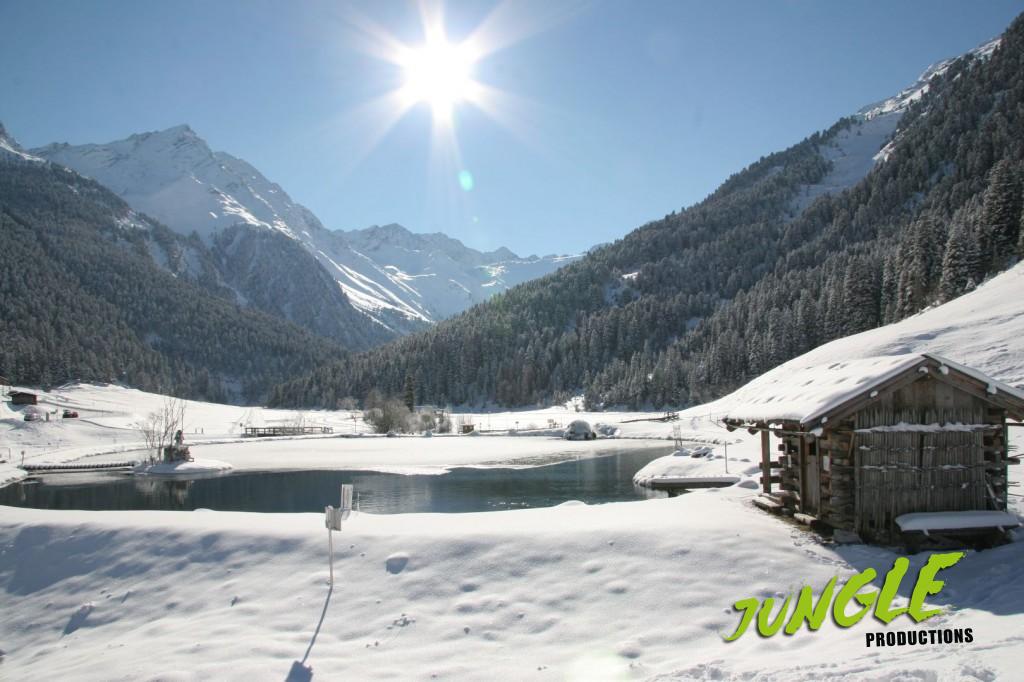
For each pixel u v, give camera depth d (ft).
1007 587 33.01
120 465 173.68
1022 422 44.01
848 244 516.32
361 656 31.99
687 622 33.19
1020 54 582.35
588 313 590.55
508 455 184.14
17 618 42.04
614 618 34.14
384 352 569.23
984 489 42.22
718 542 41.14
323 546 44.01
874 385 40.96
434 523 48.60
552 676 28.89
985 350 135.33
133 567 44.78
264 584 40.57
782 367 226.79
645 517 48.37
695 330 447.01
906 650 25.88
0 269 639.35
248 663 31.42
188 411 406.82
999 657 22.99
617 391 388.16
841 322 312.29
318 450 210.59
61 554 47.50
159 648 34.17
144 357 609.83
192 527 48.32
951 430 42.32
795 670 24.72
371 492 113.50
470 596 37.24
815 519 44.29
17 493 126.00
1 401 293.64
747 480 66.39
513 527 45.37
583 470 143.43
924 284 257.55
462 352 492.95
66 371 472.44
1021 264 201.67
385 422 299.79
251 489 123.95
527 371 452.76
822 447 44.91
